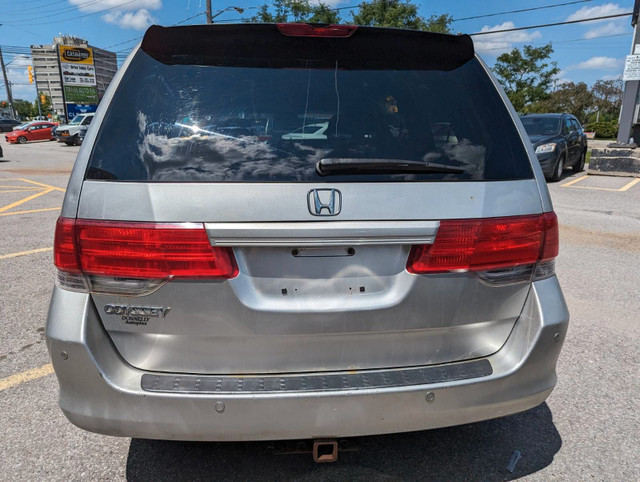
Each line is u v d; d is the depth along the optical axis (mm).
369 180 1897
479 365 2023
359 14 27938
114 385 1834
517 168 2082
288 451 2104
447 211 1914
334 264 1892
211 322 1857
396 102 2127
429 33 2273
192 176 1866
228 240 1802
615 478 2357
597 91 71188
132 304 1857
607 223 7926
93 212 1848
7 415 2811
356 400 1862
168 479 2340
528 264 2053
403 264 1927
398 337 1972
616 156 13508
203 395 1812
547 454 2533
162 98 2031
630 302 4594
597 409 2922
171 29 2137
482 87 2238
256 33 2164
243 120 2000
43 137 34156
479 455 2525
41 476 2344
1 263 5676
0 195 10992
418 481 2338
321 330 1897
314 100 2084
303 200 1836
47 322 1898
